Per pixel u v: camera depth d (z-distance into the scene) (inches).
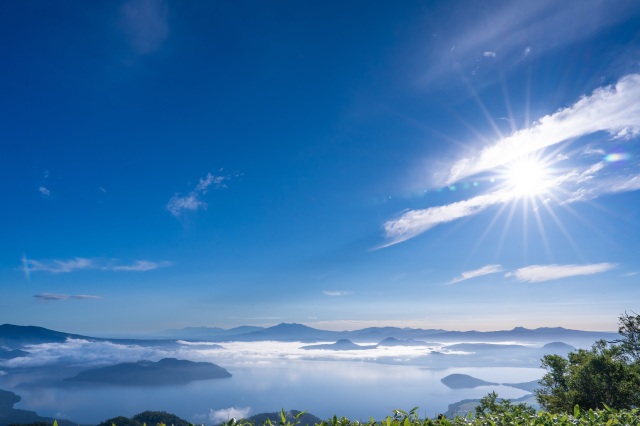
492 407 773.3
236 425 187.6
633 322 1154.0
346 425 204.7
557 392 1122.0
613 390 948.0
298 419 195.5
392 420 198.7
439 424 211.8
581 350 1205.1
